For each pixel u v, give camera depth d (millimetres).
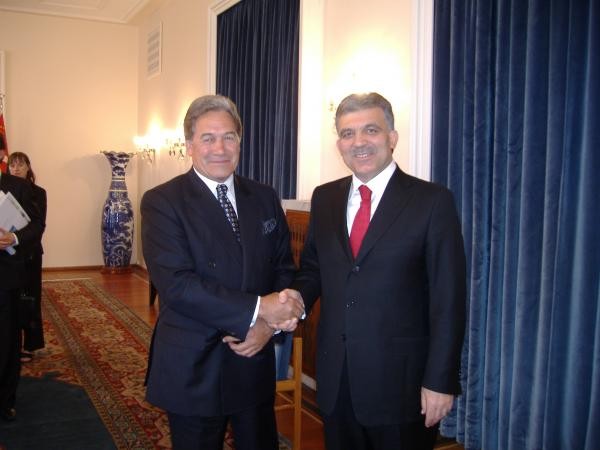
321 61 3920
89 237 8148
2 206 2572
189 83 6277
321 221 1643
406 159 3131
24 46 7605
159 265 1500
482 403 2666
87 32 7965
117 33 8156
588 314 2143
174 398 1497
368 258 1478
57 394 3289
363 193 1557
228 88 5316
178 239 1510
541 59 2309
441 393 1392
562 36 2207
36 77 7691
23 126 7652
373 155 1486
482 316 2652
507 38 2484
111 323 5027
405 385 1463
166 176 7160
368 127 1476
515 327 2441
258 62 4762
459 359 1431
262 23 4672
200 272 1529
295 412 2514
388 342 1457
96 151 8109
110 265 7844
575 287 2182
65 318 5160
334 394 1521
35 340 3893
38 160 7770
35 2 7277
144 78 7965
